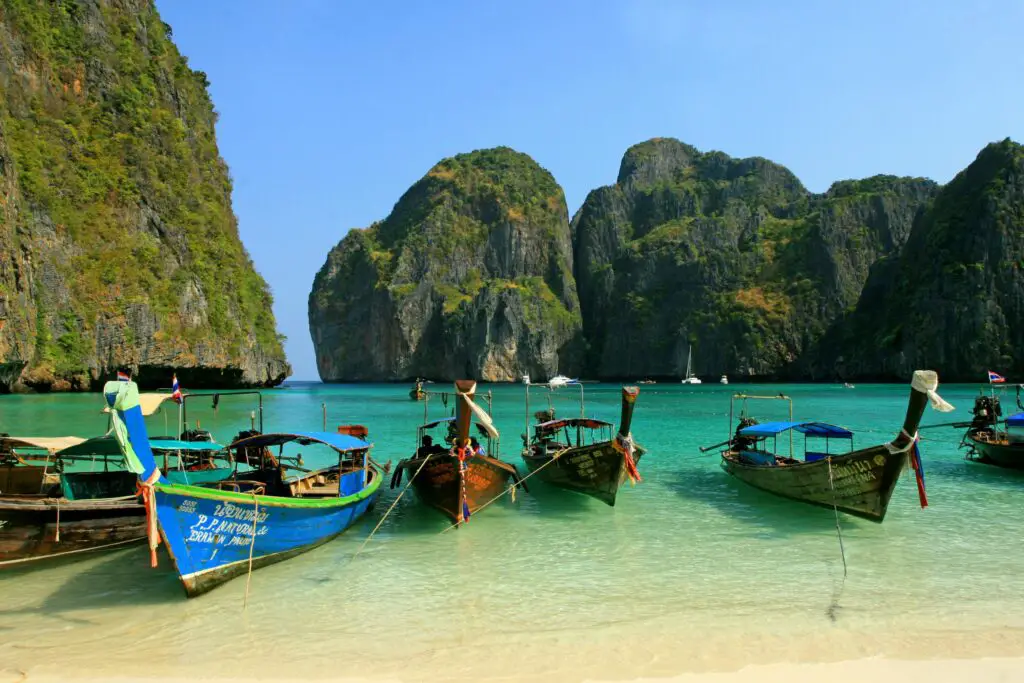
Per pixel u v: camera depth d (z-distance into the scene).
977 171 125.31
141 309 73.94
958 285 113.81
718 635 9.30
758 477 18.09
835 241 159.75
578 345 177.75
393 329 165.75
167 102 93.88
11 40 74.06
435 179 191.25
